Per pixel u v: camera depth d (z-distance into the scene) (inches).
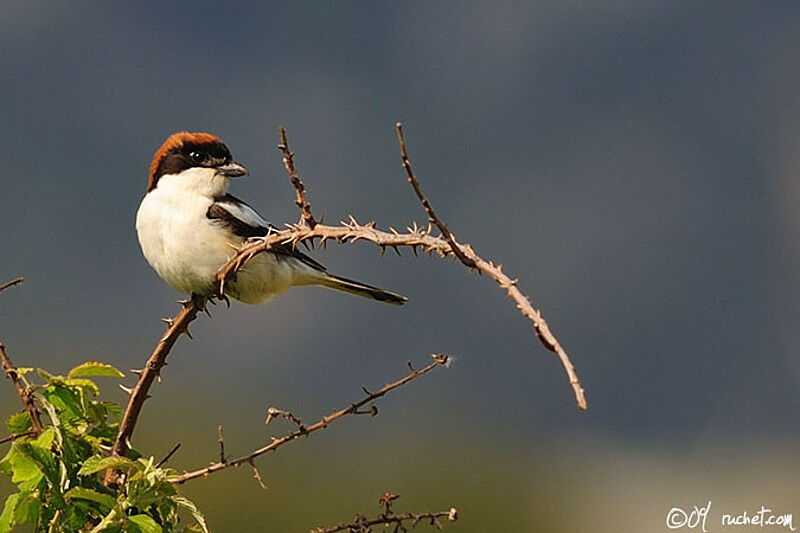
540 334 109.7
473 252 119.2
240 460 151.1
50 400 139.4
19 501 129.0
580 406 104.7
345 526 155.6
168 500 132.9
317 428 155.1
